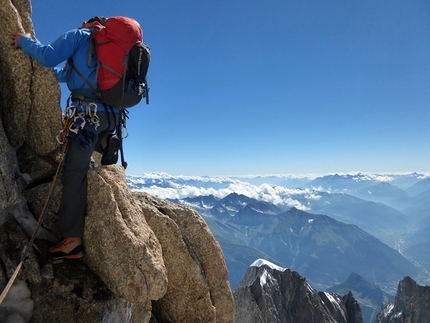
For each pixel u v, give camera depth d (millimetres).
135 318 2830
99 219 2459
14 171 2516
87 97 2338
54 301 2311
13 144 2658
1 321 2141
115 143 2555
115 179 2738
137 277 2408
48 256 2430
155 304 3453
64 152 2311
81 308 2346
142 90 2461
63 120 2609
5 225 2346
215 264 3615
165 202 3723
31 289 2277
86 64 2301
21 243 2322
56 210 2570
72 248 2432
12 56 2395
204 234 3611
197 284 3385
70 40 2262
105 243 2418
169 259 3305
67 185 2406
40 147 2619
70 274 2459
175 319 3373
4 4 2324
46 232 2590
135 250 2436
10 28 2361
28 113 2564
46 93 2514
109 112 2463
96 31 2295
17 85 2467
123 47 2258
